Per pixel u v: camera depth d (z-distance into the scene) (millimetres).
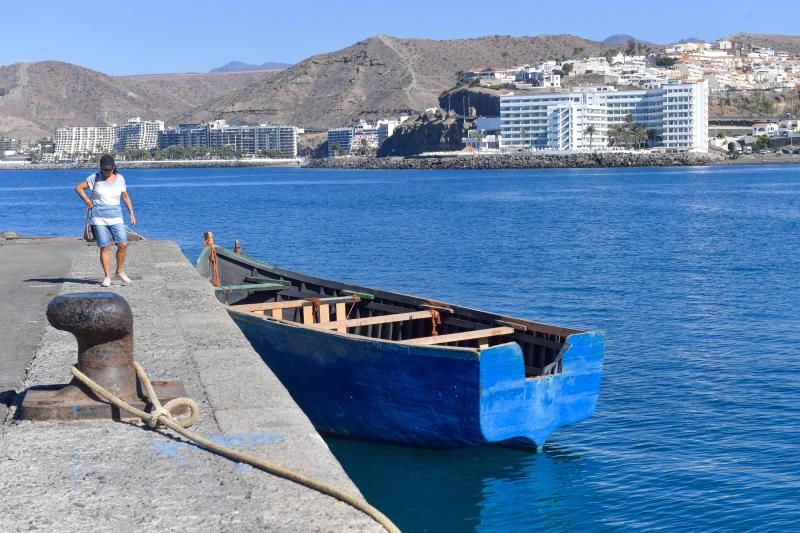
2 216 90562
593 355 13344
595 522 12422
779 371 20953
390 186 167250
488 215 85125
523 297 34031
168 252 23859
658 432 16375
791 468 14492
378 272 43281
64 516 6164
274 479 6805
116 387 8312
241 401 8797
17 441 7633
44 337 12172
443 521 12203
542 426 13023
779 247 52344
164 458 7246
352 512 6234
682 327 26875
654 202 102875
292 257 50688
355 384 13656
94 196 16797
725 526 12359
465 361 12383
